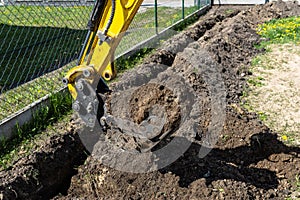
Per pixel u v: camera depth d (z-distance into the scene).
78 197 3.97
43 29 10.19
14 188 3.68
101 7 3.35
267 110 5.47
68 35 9.46
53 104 5.17
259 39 8.95
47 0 9.17
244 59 7.56
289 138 4.71
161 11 12.35
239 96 5.90
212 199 3.50
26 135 4.67
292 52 7.93
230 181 3.74
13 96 5.48
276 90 6.12
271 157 4.36
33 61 7.24
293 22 10.19
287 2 12.40
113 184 3.87
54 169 4.14
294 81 6.45
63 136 4.45
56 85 5.95
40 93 5.59
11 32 9.99
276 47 8.34
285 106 5.57
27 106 5.00
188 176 3.81
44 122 4.95
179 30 10.34
